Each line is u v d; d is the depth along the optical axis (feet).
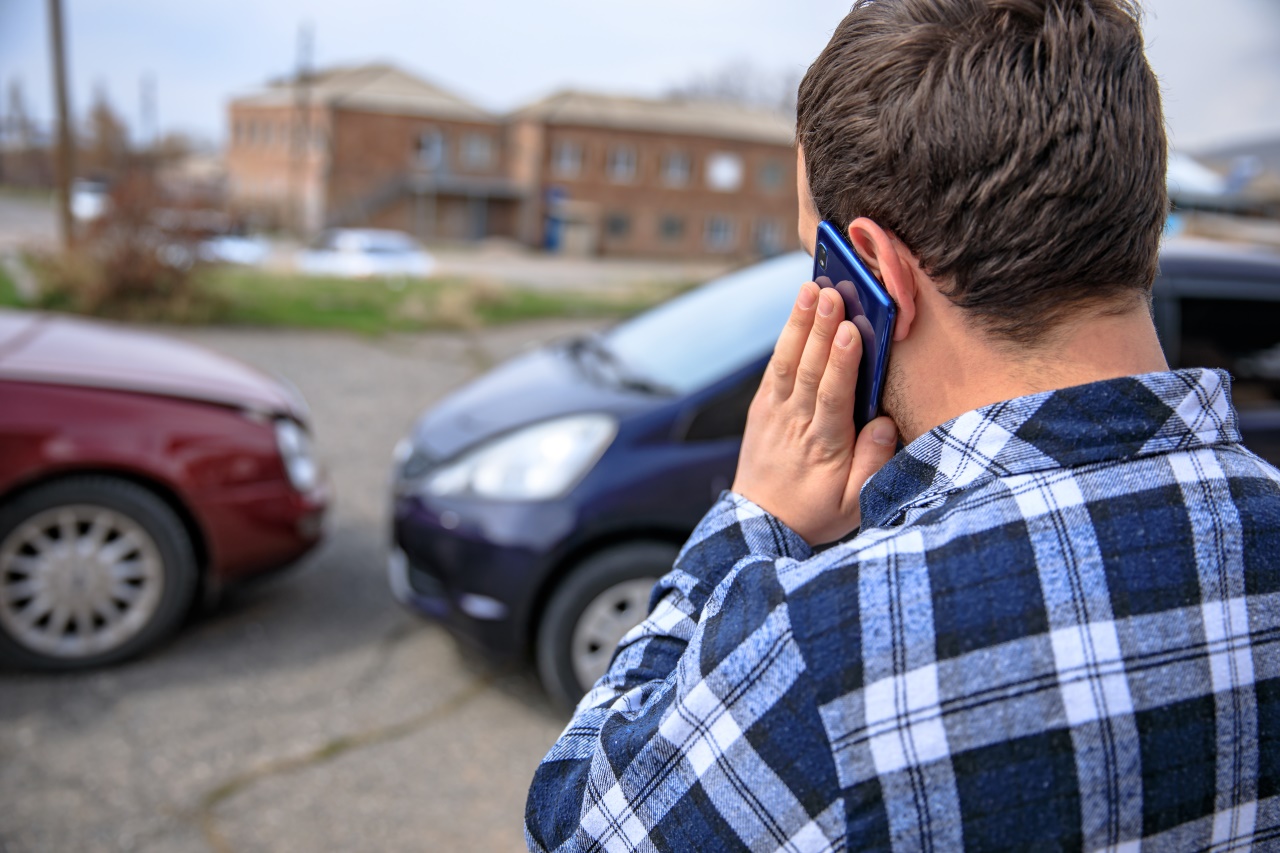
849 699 2.10
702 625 2.44
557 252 186.39
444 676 12.17
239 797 9.51
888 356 2.60
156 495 12.05
